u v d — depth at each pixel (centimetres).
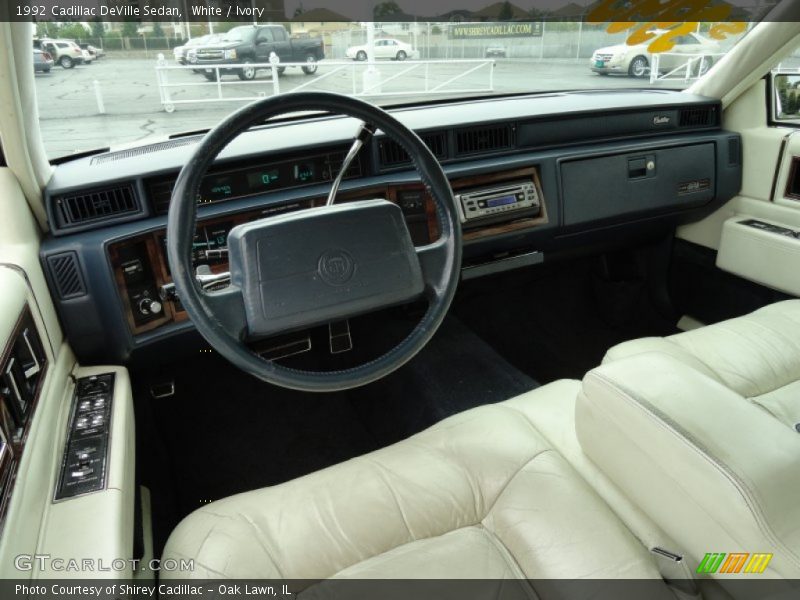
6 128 111
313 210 89
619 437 89
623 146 188
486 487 96
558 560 81
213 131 80
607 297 234
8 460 76
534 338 228
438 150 172
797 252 180
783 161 189
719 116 206
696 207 204
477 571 83
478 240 177
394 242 92
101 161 143
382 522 90
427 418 174
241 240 85
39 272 117
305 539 87
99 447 98
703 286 222
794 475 71
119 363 134
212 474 168
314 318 89
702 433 77
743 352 137
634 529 90
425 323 98
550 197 182
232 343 85
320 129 167
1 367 82
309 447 178
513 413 115
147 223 132
